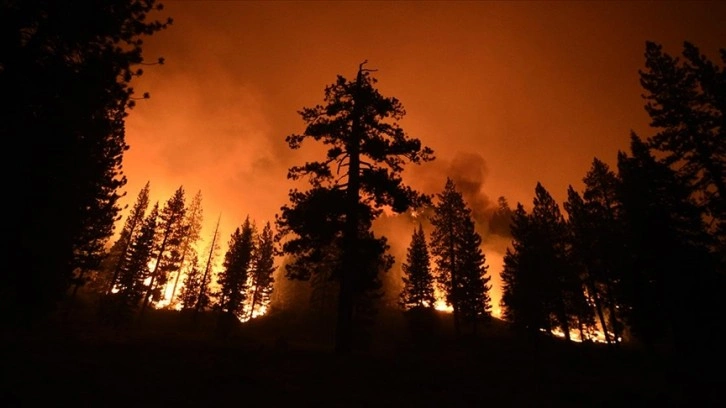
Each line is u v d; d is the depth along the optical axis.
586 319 43.84
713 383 15.34
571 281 38.94
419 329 43.03
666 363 24.00
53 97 9.05
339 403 9.40
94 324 34.41
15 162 8.88
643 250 24.72
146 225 46.94
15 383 8.20
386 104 18.61
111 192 24.19
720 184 20.61
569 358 27.59
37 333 19.11
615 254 31.12
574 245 40.59
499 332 49.78
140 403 7.95
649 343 28.62
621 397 12.38
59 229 12.94
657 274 24.11
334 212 16.91
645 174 25.75
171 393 8.86
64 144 9.64
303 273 17.59
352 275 16.44
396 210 18.00
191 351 14.60
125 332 29.77
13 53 8.42
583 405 11.31
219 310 50.31
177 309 59.72
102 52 9.64
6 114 8.48
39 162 9.38
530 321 31.09
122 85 10.20
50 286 15.71
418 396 10.73
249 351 15.44
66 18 8.99
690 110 22.14
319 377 11.76
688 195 23.00
